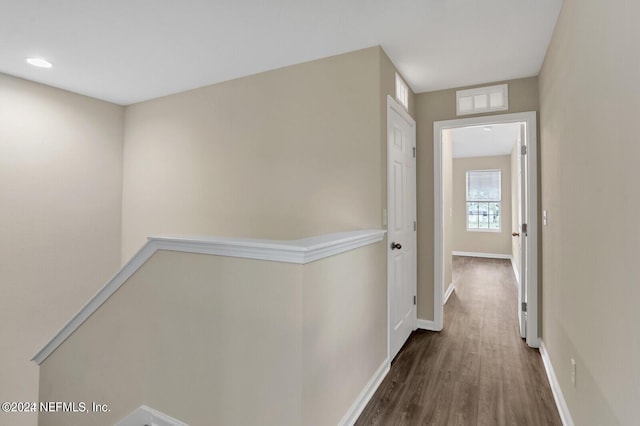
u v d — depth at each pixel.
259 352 1.55
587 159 1.54
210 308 1.69
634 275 1.05
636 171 1.03
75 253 3.59
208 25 2.29
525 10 2.07
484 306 4.36
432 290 3.48
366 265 2.21
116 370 2.01
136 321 1.92
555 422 2.02
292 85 2.87
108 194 3.87
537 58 2.70
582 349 1.65
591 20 1.45
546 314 2.72
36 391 3.29
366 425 1.98
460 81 3.18
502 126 5.27
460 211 8.77
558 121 2.18
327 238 1.84
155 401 1.86
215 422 1.67
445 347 3.06
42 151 3.34
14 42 2.53
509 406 2.17
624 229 1.12
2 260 3.09
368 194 2.52
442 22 2.21
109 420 2.04
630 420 1.08
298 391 1.46
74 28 2.34
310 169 2.77
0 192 3.07
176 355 1.79
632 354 1.06
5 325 3.11
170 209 3.62
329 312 1.71
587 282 1.56
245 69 2.97
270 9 2.10
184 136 3.52
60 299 3.48
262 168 3.02
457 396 2.28
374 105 2.51
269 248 1.50
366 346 2.21
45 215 3.37
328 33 2.37
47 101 3.37
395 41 2.46
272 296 1.52
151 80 3.24
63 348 2.28
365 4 2.04
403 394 2.30
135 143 3.90
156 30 2.36
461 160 8.73
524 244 3.27
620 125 1.15
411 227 3.38
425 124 3.48
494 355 2.90
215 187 3.31
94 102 3.74
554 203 2.35
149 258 1.88
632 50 1.05
